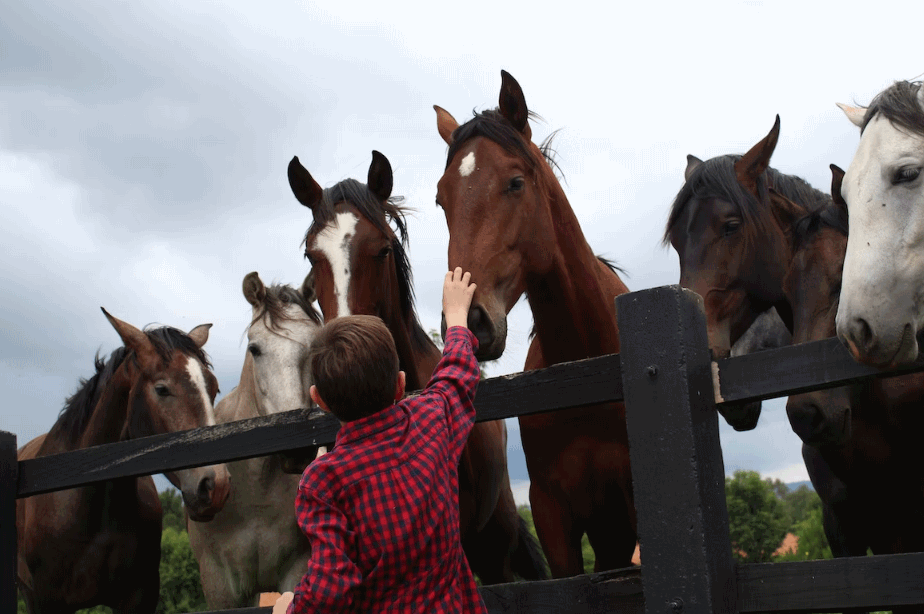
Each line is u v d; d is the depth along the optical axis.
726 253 3.67
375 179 4.38
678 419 1.83
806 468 3.95
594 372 2.02
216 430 2.51
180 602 19.19
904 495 3.51
